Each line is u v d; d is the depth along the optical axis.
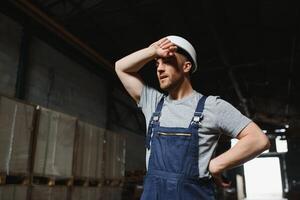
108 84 9.23
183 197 1.27
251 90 11.97
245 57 9.38
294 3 6.47
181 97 1.51
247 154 1.26
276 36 8.05
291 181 19.42
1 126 3.85
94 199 5.70
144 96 1.66
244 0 6.58
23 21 5.88
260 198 22.45
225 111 1.36
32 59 6.19
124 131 9.86
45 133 4.58
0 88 5.32
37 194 4.34
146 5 6.55
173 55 1.51
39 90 6.29
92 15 7.01
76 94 7.60
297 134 13.73
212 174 1.30
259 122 15.09
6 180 4.12
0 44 5.42
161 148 1.38
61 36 6.38
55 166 4.70
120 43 8.54
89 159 5.63
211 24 6.44
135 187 7.94
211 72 10.07
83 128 5.56
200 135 1.35
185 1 6.39
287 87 11.20
